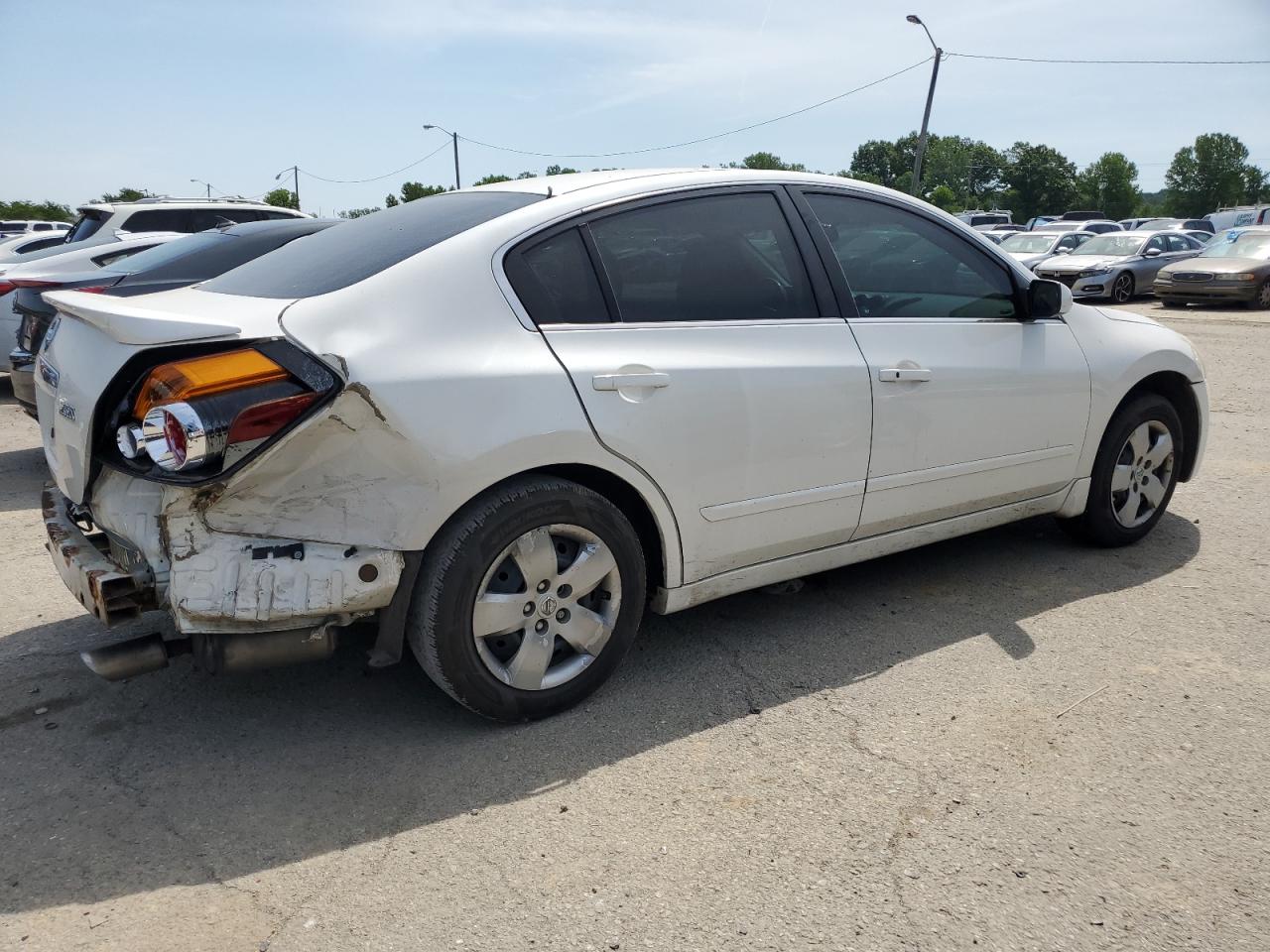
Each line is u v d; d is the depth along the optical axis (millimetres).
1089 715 3146
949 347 3818
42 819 2643
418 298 2826
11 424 8078
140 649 2756
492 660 2975
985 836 2543
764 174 3631
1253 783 2764
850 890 2352
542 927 2234
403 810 2684
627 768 2881
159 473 2539
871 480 3639
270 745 3021
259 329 2639
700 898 2326
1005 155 101688
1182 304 18859
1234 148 103750
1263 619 3881
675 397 3123
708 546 3322
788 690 3342
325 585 2648
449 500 2758
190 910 2293
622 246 3209
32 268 7918
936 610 4004
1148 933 2205
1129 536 4691
